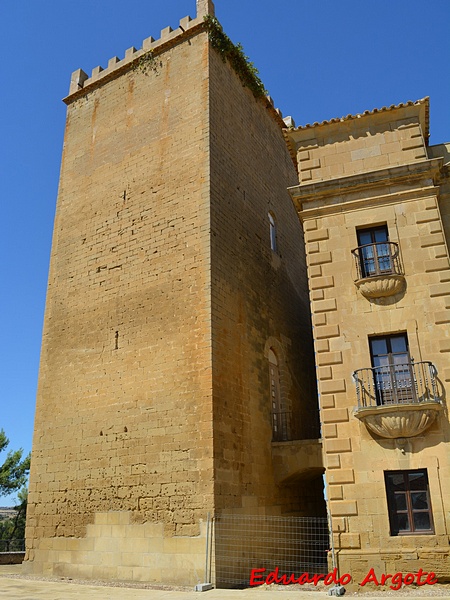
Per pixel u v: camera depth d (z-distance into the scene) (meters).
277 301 25.59
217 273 20.23
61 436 21.53
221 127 23.12
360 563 14.09
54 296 24.33
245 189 24.34
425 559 13.71
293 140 18.81
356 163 17.75
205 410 18.14
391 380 15.21
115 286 22.28
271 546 19.75
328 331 16.17
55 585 17.77
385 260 16.41
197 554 16.78
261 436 21.12
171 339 19.80
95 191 24.78
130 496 18.80
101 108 26.44
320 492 25.91
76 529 19.73
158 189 22.48
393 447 14.67
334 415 15.39
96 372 21.44
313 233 17.28
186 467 17.91
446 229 16.83
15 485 38.09
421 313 15.53
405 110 17.70
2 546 37.25
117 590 16.41
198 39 24.09
